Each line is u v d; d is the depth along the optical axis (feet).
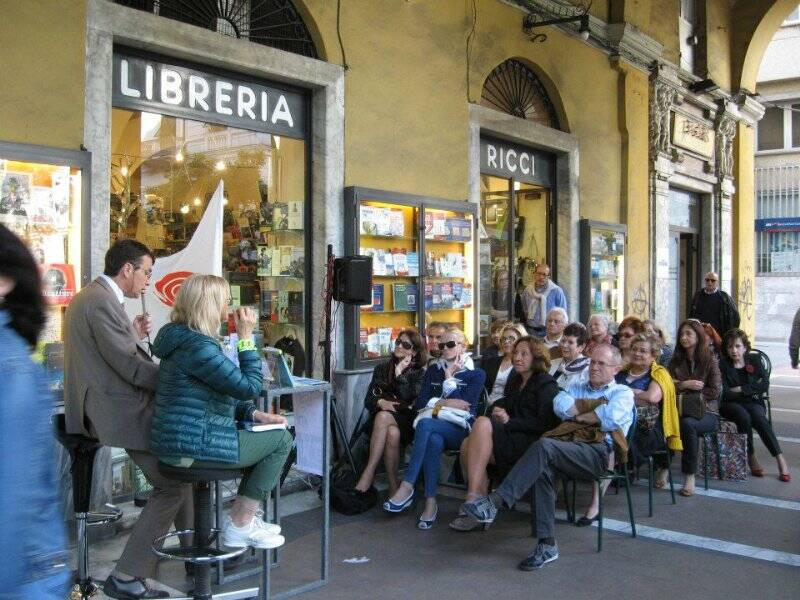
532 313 29.78
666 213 39.06
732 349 21.45
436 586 13.19
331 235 21.50
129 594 11.37
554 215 32.68
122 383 11.60
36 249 14.79
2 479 4.30
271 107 20.71
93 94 15.98
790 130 79.00
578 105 32.76
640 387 18.38
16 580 4.34
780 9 46.75
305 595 12.74
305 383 13.30
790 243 80.07
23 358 4.58
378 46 22.81
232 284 20.12
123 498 16.20
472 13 26.50
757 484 20.51
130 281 12.16
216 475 10.54
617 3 34.50
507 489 14.32
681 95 40.91
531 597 12.72
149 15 17.04
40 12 15.06
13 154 14.39
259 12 20.43
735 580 13.51
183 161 18.93
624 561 14.44
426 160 24.49
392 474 17.95
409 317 24.03
